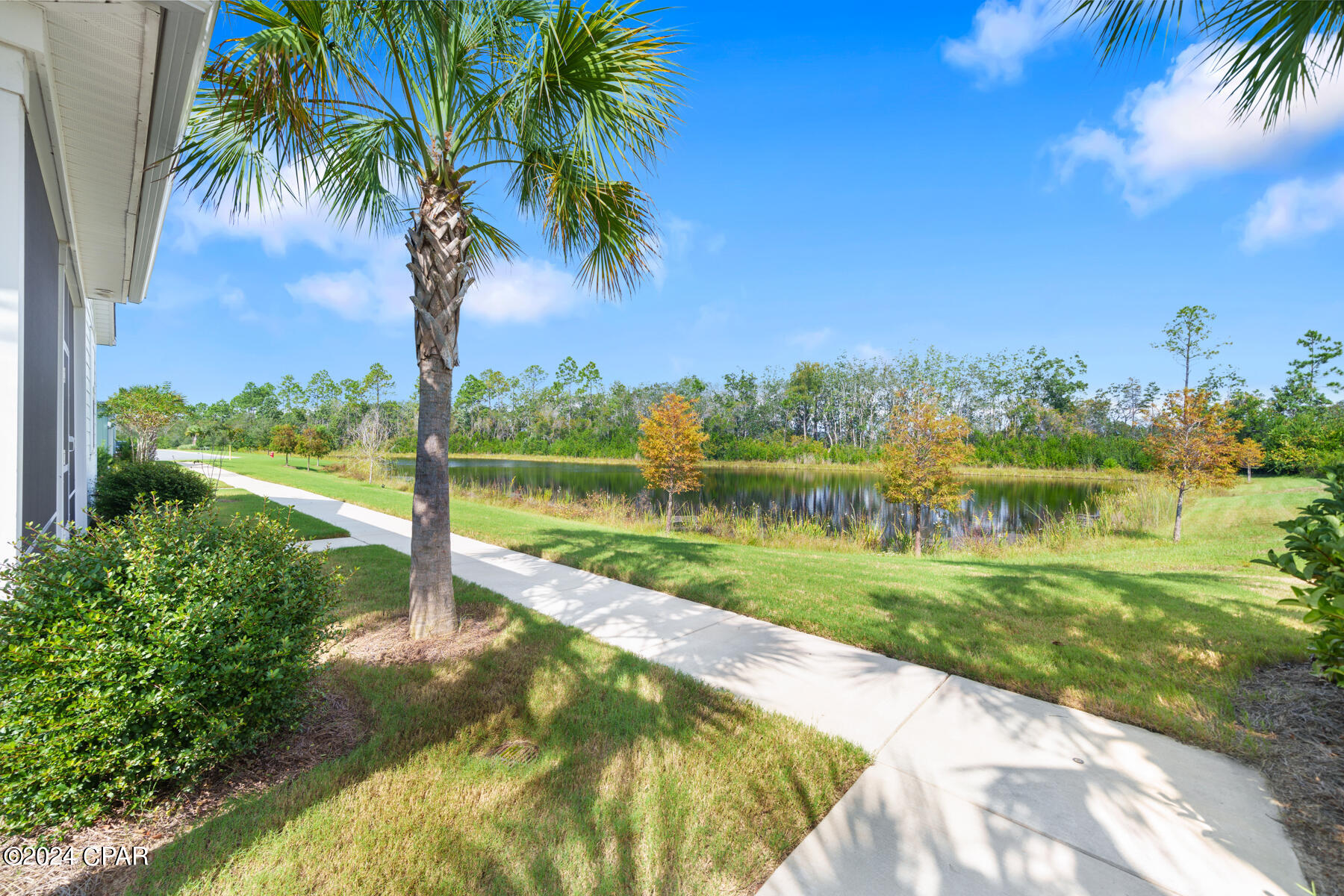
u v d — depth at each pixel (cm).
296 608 290
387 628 482
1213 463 1351
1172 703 354
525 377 7256
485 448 6681
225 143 378
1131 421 5600
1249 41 264
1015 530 1670
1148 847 231
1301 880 212
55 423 492
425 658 420
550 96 419
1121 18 276
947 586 648
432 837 231
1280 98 270
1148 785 275
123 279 787
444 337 454
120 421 2231
